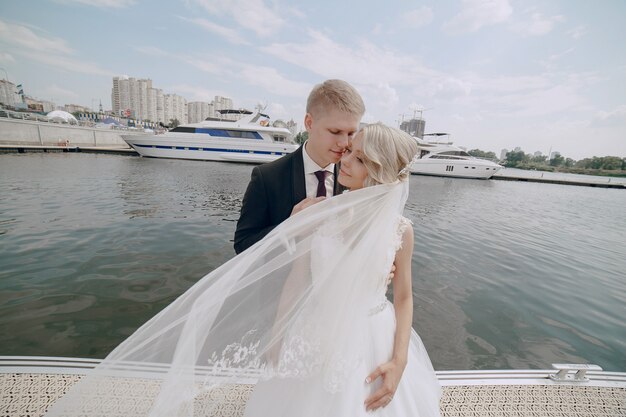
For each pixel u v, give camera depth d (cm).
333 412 96
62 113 4541
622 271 695
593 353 378
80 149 3091
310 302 103
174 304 103
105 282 460
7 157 2266
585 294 546
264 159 2400
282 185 146
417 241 791
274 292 105
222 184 1527
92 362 176
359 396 100
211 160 2466
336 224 105
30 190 1157
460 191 2038
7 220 764
